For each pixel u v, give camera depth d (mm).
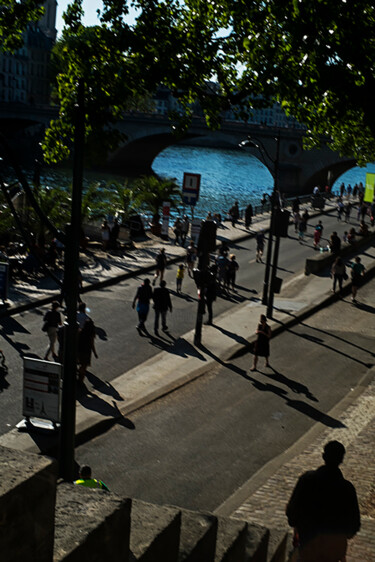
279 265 41531
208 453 16750
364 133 20781
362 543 9688
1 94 166375
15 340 25016
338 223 57188
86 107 14758
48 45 183500
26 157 121688
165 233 47062
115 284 34625
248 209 51906
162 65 14727
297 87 14062
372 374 22906
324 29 13062
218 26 15078
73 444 13531
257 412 19547
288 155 100312
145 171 126375
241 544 3664
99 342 25531
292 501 5770
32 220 37594
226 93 15453
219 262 34469
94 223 43781
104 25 14812
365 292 35688
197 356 24672
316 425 18109
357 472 13836
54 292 31406
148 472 15680
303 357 25094
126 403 19828
